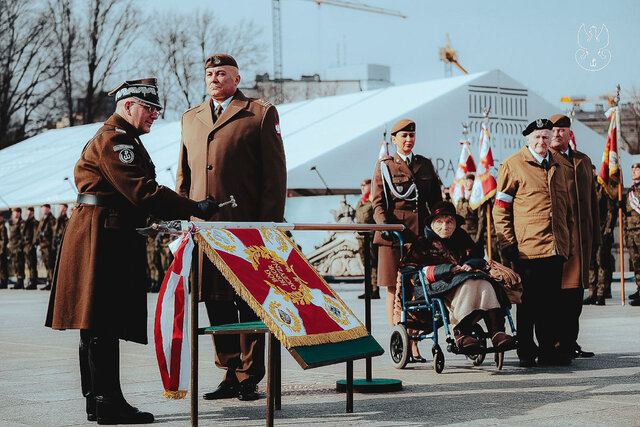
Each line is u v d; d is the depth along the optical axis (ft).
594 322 45.37
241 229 21.02
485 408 22.65
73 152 128.88
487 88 96.78
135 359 33.83
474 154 95.35
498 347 28.73
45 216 98.22
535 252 31.27
